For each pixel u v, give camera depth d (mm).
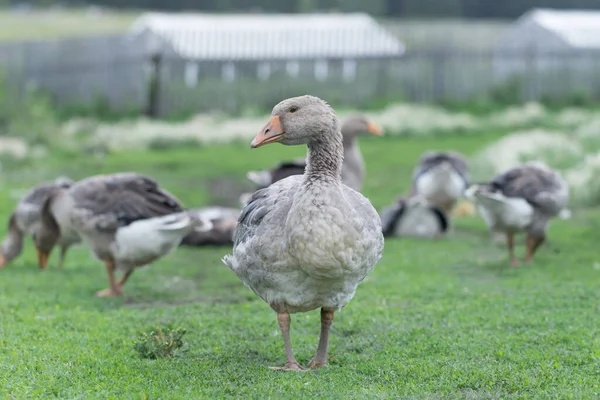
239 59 38031
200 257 14617
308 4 58625
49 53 40500
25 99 32531
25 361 8469
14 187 21750
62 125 32594
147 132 31328
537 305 10773
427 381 7898
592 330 9461
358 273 7773
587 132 24953
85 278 13039
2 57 38938
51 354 8688
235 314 10555
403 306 10914
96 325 10016
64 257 14844
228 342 9320
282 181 8383
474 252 14734
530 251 13430
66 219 11766
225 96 37500
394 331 9641
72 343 9211
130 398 7379
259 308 10867
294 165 13977
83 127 32875
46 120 30109
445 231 16266
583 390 7578
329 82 38688
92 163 26125
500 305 10789
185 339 9422
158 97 36812
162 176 23766
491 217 13031
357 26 41312
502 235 15828
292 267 7656
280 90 38219
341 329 9820
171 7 61625
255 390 7605
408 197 17469
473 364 8312
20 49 39656
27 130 28797
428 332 9562
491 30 47531
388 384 7836
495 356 8617
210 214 15977
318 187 7566
